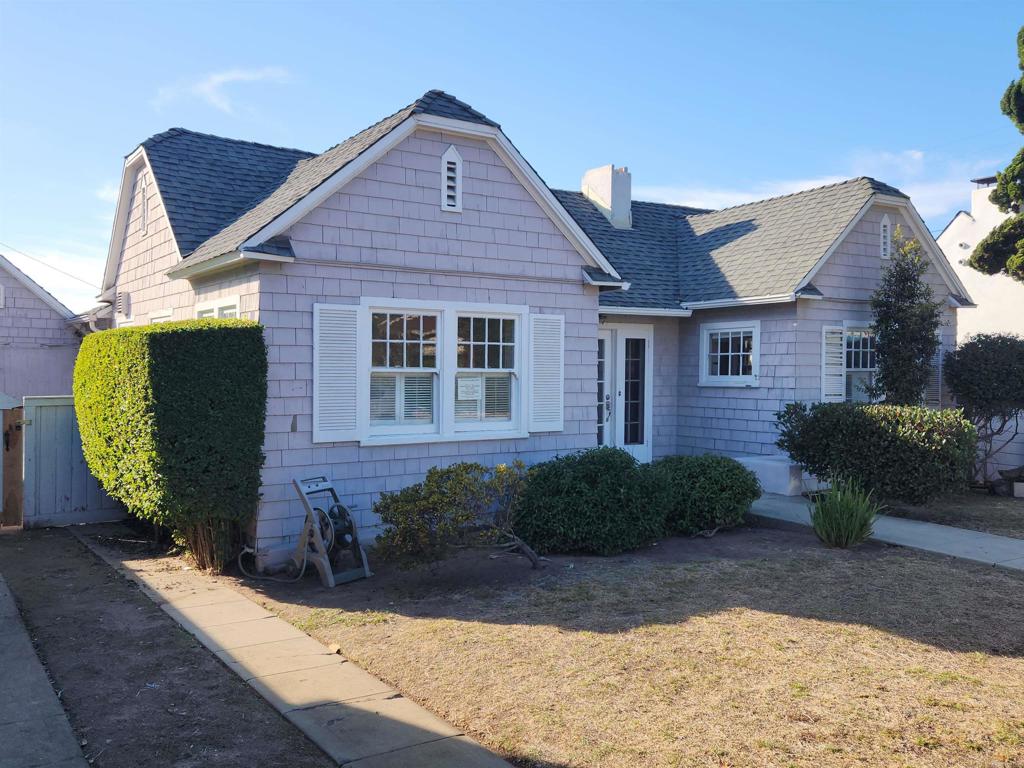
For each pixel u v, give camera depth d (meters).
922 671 5.29
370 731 4.45
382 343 9.20
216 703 4.88
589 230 15.61
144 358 7.41
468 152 9.74
